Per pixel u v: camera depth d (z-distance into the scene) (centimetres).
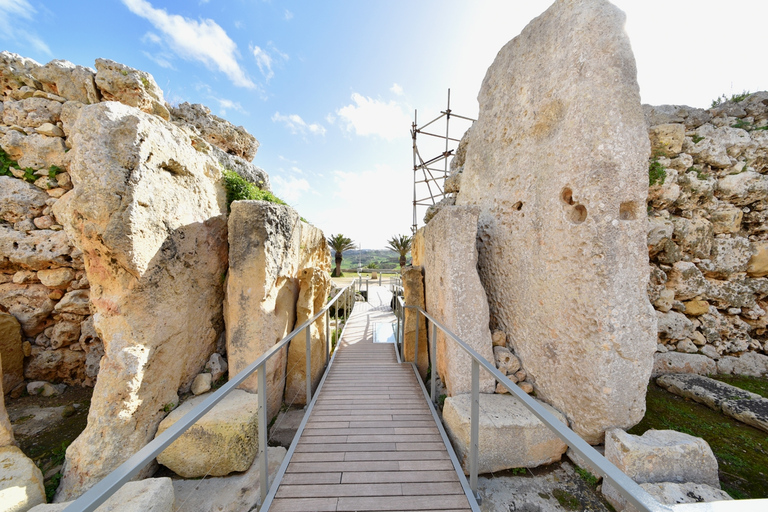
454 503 204
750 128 446
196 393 335
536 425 265
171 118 604
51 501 249
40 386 443
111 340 278
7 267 436
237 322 341
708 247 424
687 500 196
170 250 323
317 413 313
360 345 552
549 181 296
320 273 437
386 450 255
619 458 229
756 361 406
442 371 389
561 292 282
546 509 228
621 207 257
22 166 439
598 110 252
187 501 247
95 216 268
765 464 250
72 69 459
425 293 463
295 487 216
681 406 338
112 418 263
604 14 258
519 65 346
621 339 246
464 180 457
